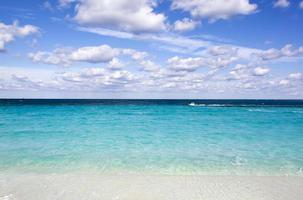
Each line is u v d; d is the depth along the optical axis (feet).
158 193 26.86
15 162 37.93
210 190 27.71
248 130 72.18
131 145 50.72
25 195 26.20
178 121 95.96
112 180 30.63
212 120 99.81
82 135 62.54
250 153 44.16
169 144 51.98
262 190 27.73
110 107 196.24
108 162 38.32
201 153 44.16
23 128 73.26
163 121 95.45
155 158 40.73
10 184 29.17
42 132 66.39
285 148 48.24
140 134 64.80
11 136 59.98
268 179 31.14
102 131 69.51
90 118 104.88
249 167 36.06
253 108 192.44
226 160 39.68
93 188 28.09
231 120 99.25
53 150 45.78
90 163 37.73
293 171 34.30
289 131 70.49
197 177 31.83
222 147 49.16
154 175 32.53
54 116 110.52
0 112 127.95
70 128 74.59
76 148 47.57
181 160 39.63
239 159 40.24
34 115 113.70
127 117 111.55
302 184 29.48
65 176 32.01
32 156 41.39
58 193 26.73
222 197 25.90
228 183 29.78
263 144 52.08
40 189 27.76
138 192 27.12
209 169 35.09
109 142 53.83
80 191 27.27
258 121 96.02
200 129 74.49
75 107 185.78
